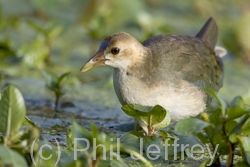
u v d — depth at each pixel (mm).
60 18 17391
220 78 11820
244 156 8414
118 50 10203
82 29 18312
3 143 7883
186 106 10516
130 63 10211
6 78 13914
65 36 17688
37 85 13555
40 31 15148
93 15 18391
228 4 20906
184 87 10398
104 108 12344
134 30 17906
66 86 13664
